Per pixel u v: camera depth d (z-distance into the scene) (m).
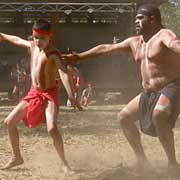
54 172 7.16
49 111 6.93
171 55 6.59
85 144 10.13
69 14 28.19
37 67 6.99
